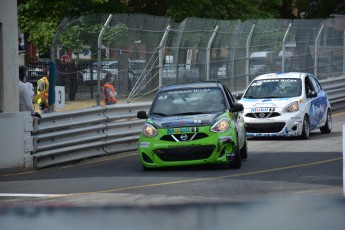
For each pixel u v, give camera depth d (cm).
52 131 3750
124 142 4294
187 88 3581
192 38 5425
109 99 4550
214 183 2788
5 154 3550
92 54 4447
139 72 4844
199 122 3278
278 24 6562
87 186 2845
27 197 2577
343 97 7006
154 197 2431
